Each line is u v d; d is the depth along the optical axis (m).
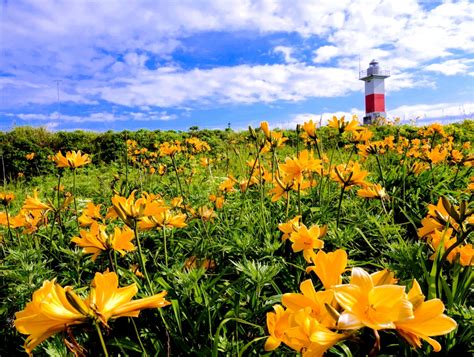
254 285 1.91
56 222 3.99
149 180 6.99
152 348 1.79
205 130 17.14
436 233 1.77
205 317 1.82
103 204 4.87
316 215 3.28
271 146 3.52
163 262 2.78
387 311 0.73
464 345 1.56
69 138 15.35
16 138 13.88
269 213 3.56
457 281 1.74
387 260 2.71
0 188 10.05
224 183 4.21
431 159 4.39
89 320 0.96
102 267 2.71
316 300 0.90
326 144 9.04
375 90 51.19
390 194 4.08
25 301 2.22
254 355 1.60
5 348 2.09
